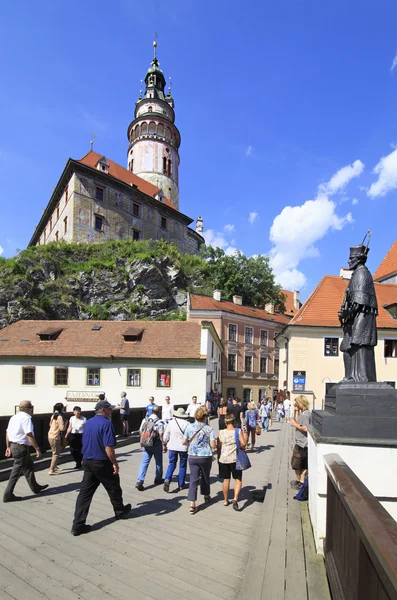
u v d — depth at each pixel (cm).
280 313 5516
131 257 5316
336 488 325
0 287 4403
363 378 545
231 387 4322
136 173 6988
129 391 2595
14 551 483
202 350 2614
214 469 1027
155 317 5081
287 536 504
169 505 681
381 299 2986
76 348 2748
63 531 550
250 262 5491
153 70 7612
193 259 6062
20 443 710
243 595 362
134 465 1042
